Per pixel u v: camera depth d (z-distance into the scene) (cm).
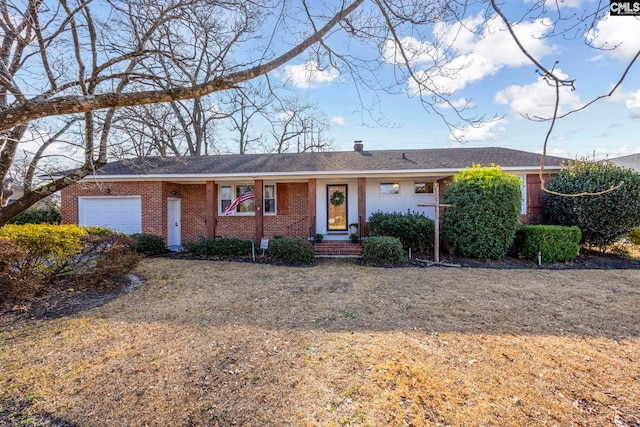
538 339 389
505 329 422
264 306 527
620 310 496
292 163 1286
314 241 1144
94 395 279
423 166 1158
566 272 796
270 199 1330
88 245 620
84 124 698
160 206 1177
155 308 517
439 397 273
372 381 298
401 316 475
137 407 262
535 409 257
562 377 304
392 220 1059
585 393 278
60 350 364
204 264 923
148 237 1078
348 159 1331
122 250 686
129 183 1184
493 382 295
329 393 280
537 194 1100
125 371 318
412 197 1271
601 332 411
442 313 487
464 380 299
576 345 372
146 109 699
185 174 1154
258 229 1181
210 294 603
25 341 388
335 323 448
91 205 1197
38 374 312
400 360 337
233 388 289
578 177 982
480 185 939
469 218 947
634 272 794
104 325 441
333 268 871
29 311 497
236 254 1072
